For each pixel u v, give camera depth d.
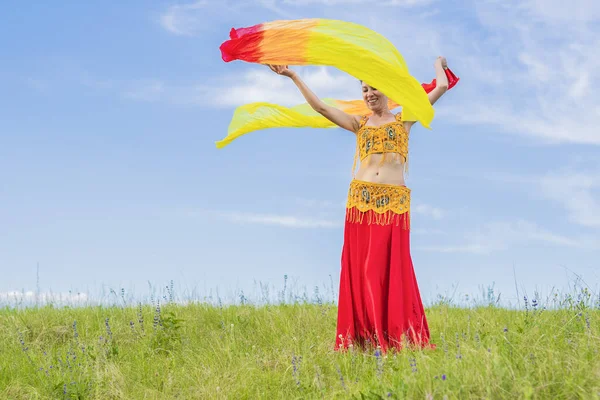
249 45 5.51
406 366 4.67
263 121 7.05
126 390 5.26
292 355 5.51
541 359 4.12
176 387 5.35
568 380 3.65
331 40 5.46
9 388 5.41
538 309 6.14
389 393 3.74
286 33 5.46
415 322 5.87
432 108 5.62
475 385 3.69
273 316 7.52
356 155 6.18
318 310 7.93
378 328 5.80
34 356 6.29
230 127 7.17
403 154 6.01
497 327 5.82
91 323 7.67
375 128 5.99
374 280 5.86
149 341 6.70
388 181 5.93
